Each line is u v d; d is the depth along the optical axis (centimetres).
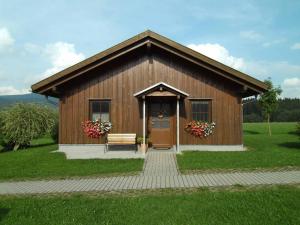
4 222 656
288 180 944
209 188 872
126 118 1689
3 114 2139
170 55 1694
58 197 839
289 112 7825
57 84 1623
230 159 1320
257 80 1586
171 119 1702
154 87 1547
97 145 1677
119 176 1089
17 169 1245
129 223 628
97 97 1691
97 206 737
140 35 1608
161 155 1488
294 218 625
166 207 710
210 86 1680
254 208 685
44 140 3002
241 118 1662
